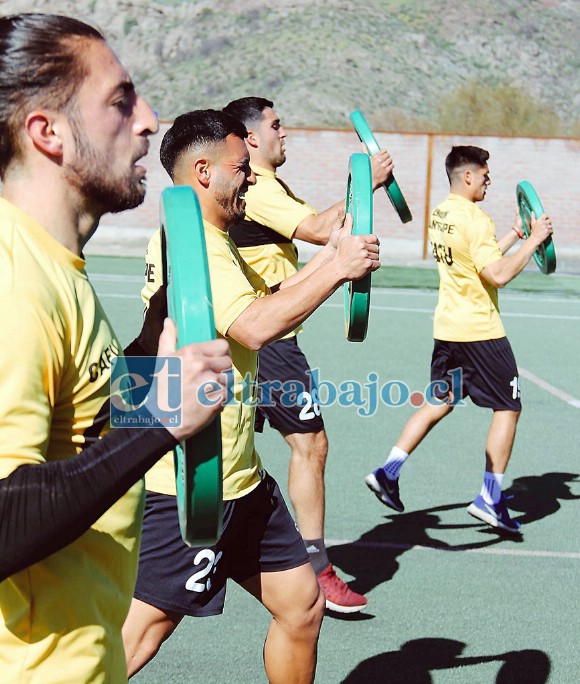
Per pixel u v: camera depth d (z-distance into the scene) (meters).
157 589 3.97
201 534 2.19
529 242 7.38
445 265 7.42
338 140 26.20
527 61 61.88
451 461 9.02
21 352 2.00
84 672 2.22
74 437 2.22
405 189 26.23
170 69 59.09
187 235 2.18
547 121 46.62
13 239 2.11
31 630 2.17
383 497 7.29
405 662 5.17
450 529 7.26
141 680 4.85
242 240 6.03
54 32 2.16
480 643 5.42
